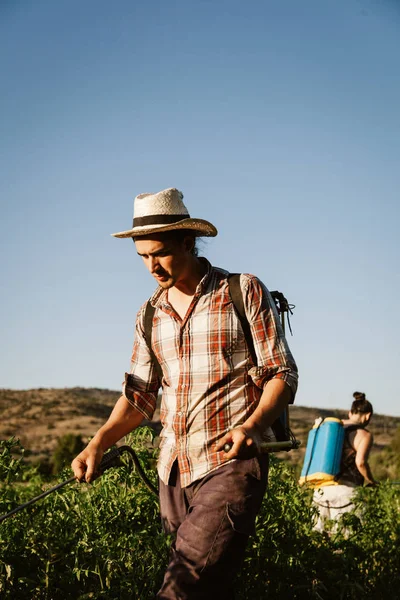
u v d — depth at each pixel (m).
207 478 4.05
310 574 5.50
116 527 5.16
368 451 8.00
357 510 7.16
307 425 73.94
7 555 4.60
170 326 4.21
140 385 4.44
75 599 4.55
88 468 4.30
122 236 4.12
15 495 5.72
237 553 3.96
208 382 4.07
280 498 6.01
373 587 6.09
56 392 131.00
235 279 4.15
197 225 4.06
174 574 3.90
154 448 5.60
